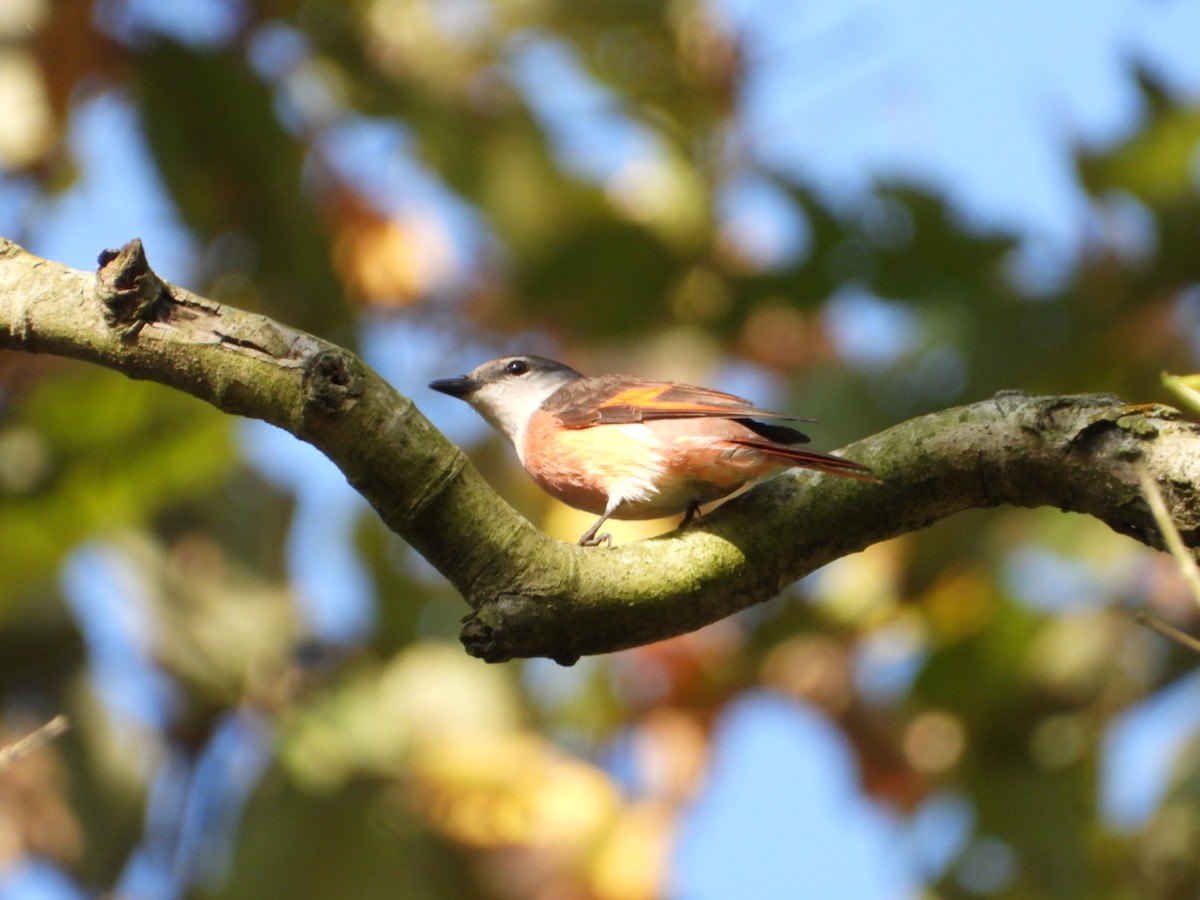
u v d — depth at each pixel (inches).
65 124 475.5
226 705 432.5
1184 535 227.0
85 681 422.0
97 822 415.5
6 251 233.1
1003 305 446.3
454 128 523.2
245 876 414.0
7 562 386.3
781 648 472.4
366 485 227.1
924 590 461.4
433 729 448.5
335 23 523.2
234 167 483.5
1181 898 432.8
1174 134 432.8
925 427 248.1
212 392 224.2
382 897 417.7
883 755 472.1
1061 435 236.8
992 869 454.6
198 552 441.4
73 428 367.9
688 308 519.8
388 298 527.2
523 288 521.0
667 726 474.0
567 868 434.0
